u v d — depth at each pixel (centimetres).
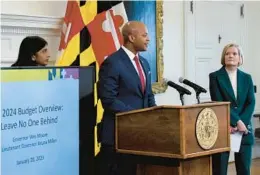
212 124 216
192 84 288
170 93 510
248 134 353
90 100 180
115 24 413
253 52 600
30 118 156
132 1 470
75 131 173
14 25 371
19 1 389
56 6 414
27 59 316
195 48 537
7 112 149
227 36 572
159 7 495
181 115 200
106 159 258
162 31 498
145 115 213
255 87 568
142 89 269
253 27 601
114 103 252
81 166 176
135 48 271
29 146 156
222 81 356
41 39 322
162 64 498
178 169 208
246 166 355
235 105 353
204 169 221
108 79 261
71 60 388
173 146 204
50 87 163
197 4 538
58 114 166
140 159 220
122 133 223
